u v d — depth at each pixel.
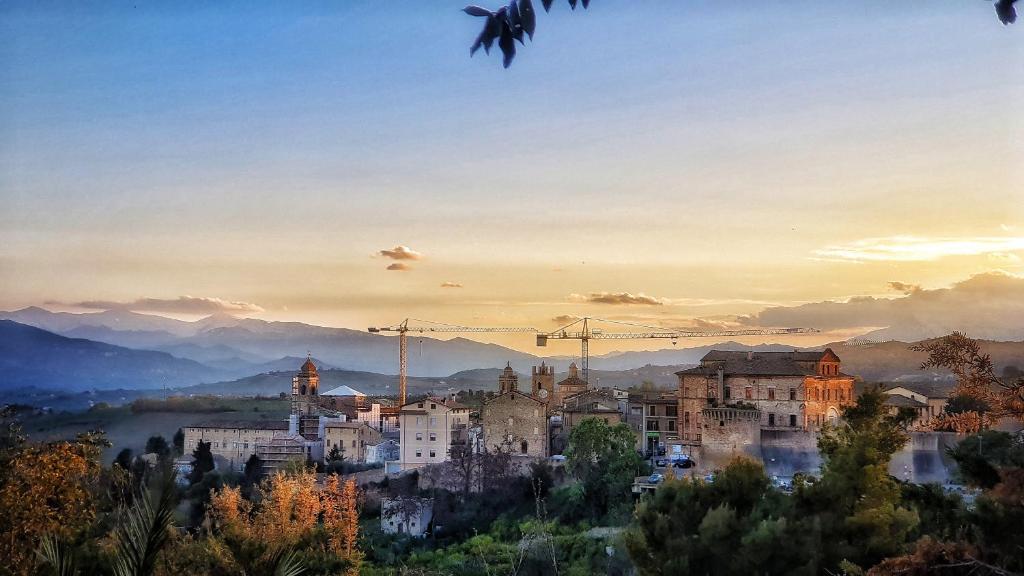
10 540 44.19
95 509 48.62
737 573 45.12
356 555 65.00
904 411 53.19
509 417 168.75
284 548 44.19
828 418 157.38
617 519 116.94
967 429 29.62
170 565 43.94
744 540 44.91
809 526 45.72
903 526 46.56
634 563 50.06
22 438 51.72
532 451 167.62
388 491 155.62
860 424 52.47
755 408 143.88
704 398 159.12
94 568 40.28
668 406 170.00
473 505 139.88
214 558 45.66
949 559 29.19
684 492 51.00
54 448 49.88
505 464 150.62
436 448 182.00
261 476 177.25
